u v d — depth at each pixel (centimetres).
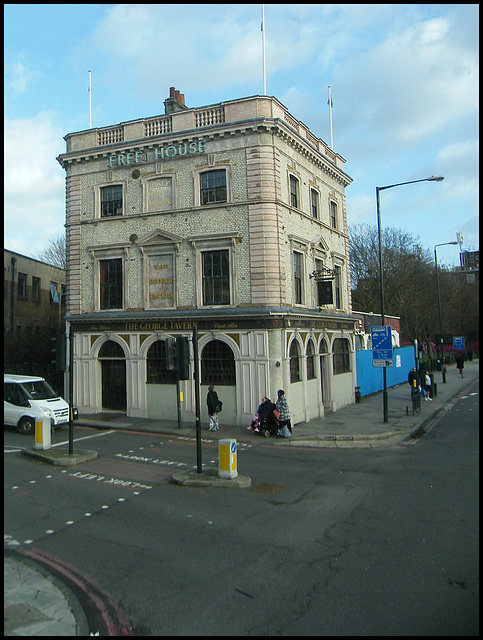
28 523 928
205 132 2067
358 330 3328
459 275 7088
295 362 2116
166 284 2150
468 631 538
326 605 607
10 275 3369
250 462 1426
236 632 553
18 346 3075
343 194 2892
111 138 2320
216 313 1986
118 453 1541
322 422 2112
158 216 2180
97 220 2303
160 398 2147
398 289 4884
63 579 700
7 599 636
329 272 2319
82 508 1013
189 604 620
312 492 1111
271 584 669
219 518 943
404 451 1573
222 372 2034
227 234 2012
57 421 1914
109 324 2250
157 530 884
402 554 755
